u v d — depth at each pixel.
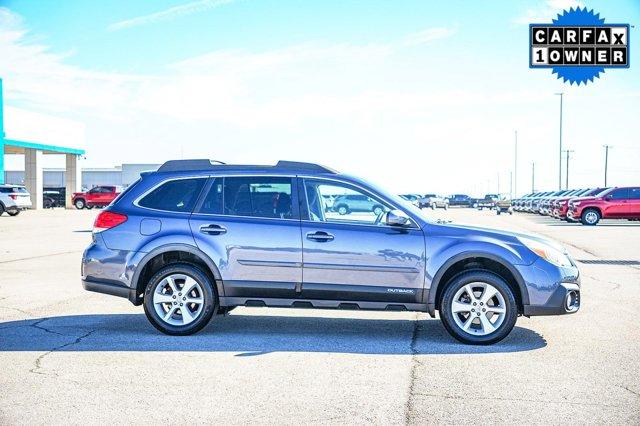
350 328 7.61
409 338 7.09
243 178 7.25
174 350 6.47
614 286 11.05
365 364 5.96
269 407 4.74
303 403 4.83
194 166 7.41
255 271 7.00
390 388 5.21
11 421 4.45
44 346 6.62
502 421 4.46
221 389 5.17
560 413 4.62
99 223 7.30
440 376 5.57
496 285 6.73
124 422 4.43
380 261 6.86
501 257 6.78
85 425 4.38
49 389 5.16
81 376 5.52
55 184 89.69
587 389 5.20
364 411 4.66
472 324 7.01
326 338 7.06
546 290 6.77
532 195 54.75
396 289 6.86
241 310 8.73
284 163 7.30
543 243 6.98
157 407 4.73
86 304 9.13
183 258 7.43
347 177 7.18
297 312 8.62
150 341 6.85
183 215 7.19
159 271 7.10
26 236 22.42
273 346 6.66
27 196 39.50
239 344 6.74
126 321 7.93
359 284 6.89
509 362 6.06
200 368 5.79
